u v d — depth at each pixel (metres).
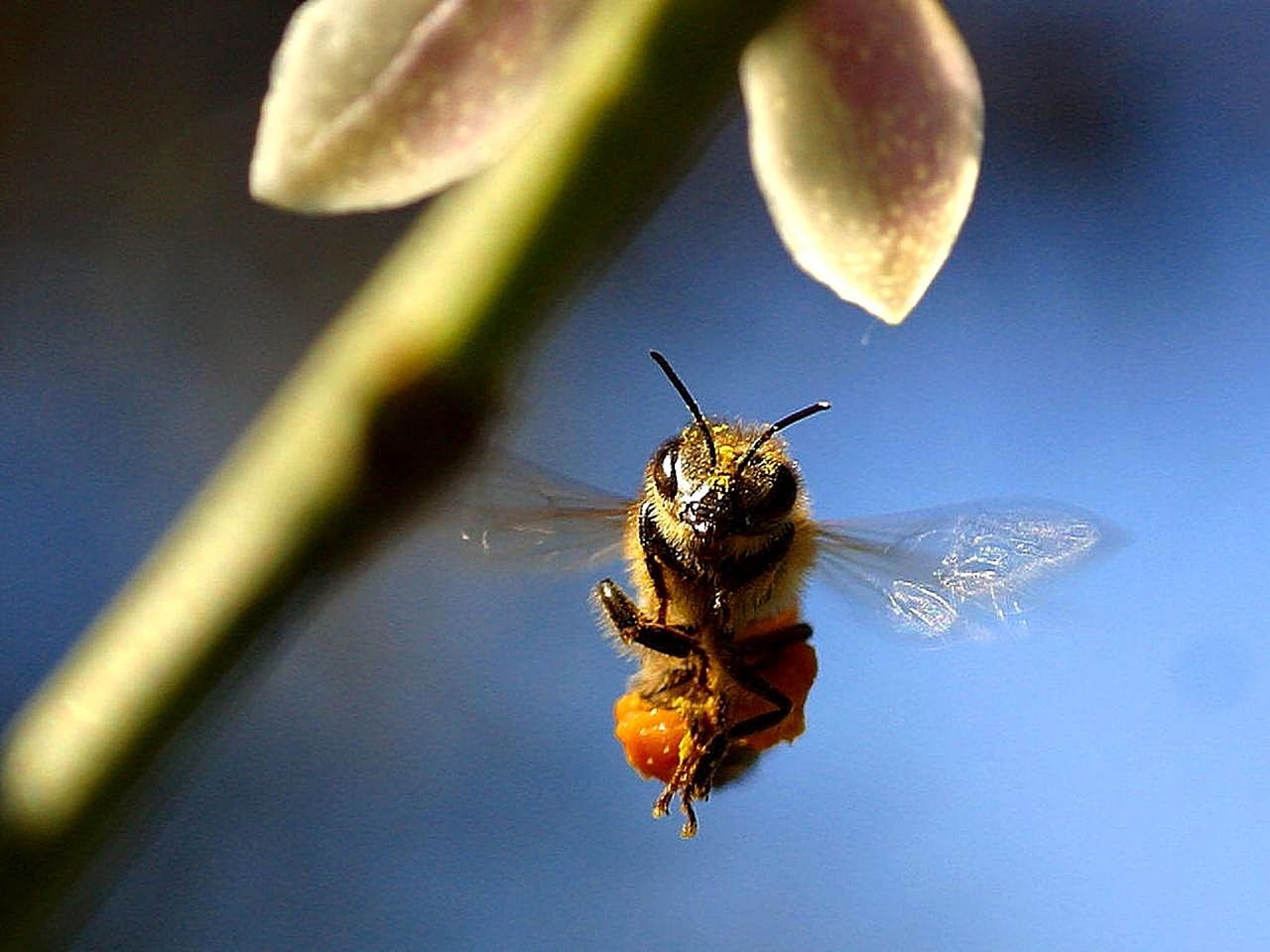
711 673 0.08
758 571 0.08
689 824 0.08
